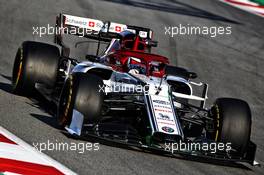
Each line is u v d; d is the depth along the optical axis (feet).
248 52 232.32
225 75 195.42
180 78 123.03
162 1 298.35
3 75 145.69
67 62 127.95
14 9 221.05
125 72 114.21
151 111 101.86
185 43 225.76
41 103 123.95
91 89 102.12
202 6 305.94
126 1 278.87
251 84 191.52
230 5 323.78
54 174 84.99
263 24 291.79
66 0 252.62
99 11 246.47
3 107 114.42
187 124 117.08
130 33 121.29
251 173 104.42
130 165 94.17
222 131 104.53
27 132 101.14
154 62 115.85
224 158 102.17
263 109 165.58
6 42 179.32
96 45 194.49
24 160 88.22
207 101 163.73
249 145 105.70
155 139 98.32
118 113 112.68
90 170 88.79
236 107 106.63
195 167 100.48
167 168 96.32
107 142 103.96
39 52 120.88
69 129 101.04
